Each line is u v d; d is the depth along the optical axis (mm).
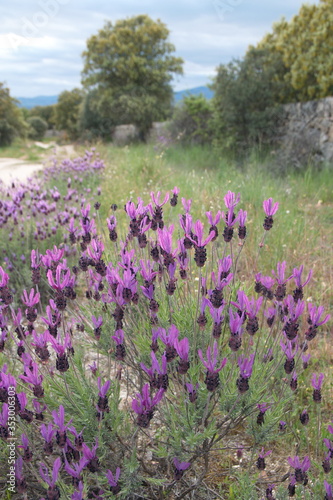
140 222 2488
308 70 13969
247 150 14305
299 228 5801
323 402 2902
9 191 5941
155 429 2662
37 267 2254
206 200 6309
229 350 2592
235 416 2141
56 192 5184
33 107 92375
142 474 2301
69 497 1785
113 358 2568
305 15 14820
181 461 2070
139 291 2639
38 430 2271
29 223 5535
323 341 3631
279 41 15445
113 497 1874
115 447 2236
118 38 30766
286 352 2121
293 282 4352
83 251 2779
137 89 30688
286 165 11539
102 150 17875
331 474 2078
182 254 2311
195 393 1896
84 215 2566
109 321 2545
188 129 20469
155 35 31047
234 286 2756
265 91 14500
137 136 31234
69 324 3045
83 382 2221
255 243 5160
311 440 2633
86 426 2059
